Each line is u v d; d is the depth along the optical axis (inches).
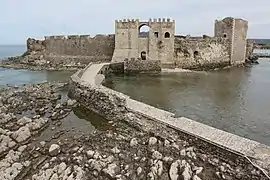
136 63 2215.8
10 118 979.3
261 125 945.5
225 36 2851.9
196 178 541.6
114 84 1704.0
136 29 2485.2
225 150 614.5
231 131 885.8
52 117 1029.2
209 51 2650.1
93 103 1148.5
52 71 2581.2
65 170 597.9
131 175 580.4
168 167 597.9
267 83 1798.7
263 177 524.7
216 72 2393.0
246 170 559.8
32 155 695.7
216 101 1269.7
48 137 834.8
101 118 1044.5
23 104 1199.6
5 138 757.9
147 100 1273.4
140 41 2508.6
